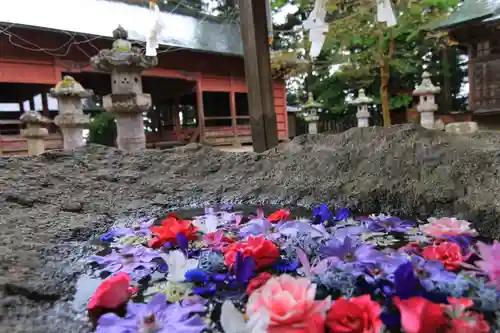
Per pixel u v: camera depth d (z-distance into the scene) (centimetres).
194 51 977
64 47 837
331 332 55
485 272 72
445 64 1401
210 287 75
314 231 103
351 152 172
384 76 741
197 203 174
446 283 67
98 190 178
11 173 175
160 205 169
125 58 420
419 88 823
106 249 109
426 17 708
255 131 259
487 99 1030
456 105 1608
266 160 201
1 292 74
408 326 53
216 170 205
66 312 70
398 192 140
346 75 936
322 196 159
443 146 147
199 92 1053
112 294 71
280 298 58
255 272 81
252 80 253
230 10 1342
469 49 1067
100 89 1172
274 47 1492
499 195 113
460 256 79
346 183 159
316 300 63
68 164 198
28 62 794
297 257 87
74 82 542
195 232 111
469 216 115
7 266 88
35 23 772
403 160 151
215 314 67
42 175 179
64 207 154
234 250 85
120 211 159
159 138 1269
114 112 436
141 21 1020
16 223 128
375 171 156
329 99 1511
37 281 83
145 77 1042
